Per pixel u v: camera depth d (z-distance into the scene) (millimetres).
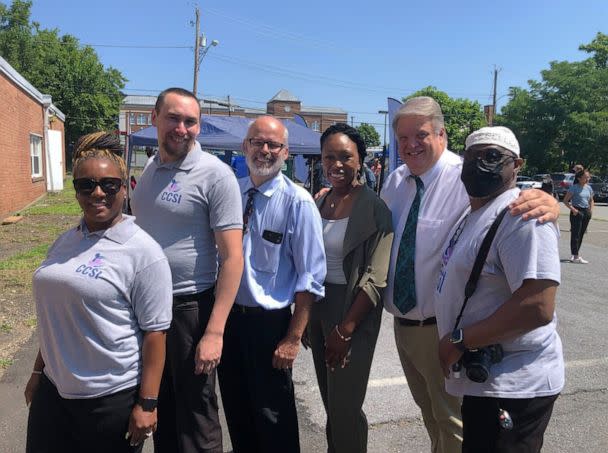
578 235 9938
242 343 2648
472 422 2004
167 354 2508
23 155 15477
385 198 2891
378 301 2529
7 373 4047
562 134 38500
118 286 1958
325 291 2721
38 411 2082
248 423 2793
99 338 1969
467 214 2221
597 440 3275
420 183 2617
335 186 2719
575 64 39375
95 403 1988
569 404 3766
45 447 2068
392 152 9391
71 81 39812
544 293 1780
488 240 1932
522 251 1812
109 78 43906
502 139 1975
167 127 2371
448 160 2598
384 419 3543
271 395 2615
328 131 2721
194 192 2406
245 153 2695
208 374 2467
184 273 2436
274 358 2562
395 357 4723
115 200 1979
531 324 1801
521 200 1871
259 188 2643
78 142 2168
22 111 15344
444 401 2633
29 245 9586
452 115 50188
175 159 2438
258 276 2631
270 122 2617
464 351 1945
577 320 5906
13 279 6859
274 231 2607
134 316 2053
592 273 8828
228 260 2393
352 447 2631
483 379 1885
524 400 1897
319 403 3787
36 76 38844
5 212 13094
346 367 2561
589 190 9875
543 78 39469
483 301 1959
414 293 2572
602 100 37469
